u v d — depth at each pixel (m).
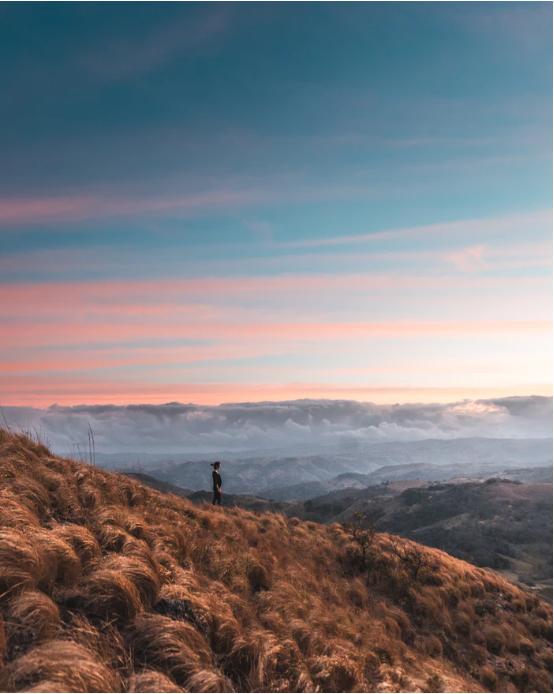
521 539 178.12
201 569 11.36
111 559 8.47
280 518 24.36
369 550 22.61
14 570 6.78
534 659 20.19
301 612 11.91
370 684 10.05
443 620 19.66
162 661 6.79
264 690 7.57
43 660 5.46
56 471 13.32
